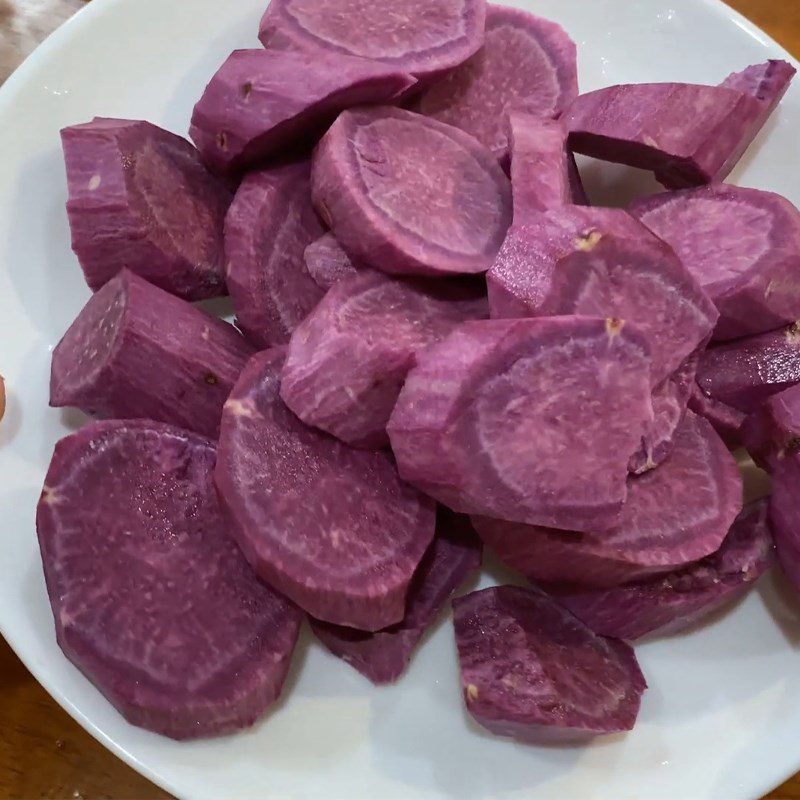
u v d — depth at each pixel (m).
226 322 0.36
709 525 0.34
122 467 0.33
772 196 0.35
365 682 0.34
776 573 0.35
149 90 0.37
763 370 0.35
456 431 0.31
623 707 0.34
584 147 0.37
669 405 0.34
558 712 0.33
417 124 0.35
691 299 0.33
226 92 0.34
